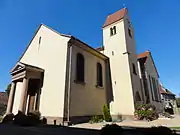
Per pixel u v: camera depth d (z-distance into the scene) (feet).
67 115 43.19
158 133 20.53
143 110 55.06
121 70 66.49
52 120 44.27
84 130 30.50
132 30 83.66
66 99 44.39
